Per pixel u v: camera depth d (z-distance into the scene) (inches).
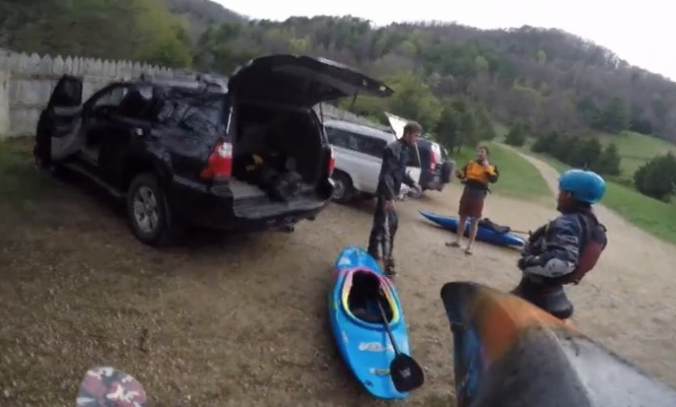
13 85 382.9
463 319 107.4
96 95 289.9
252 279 248.5
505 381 81.4
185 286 228.5
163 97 257.4
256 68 234.4
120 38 986.1
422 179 556.7
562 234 138.7
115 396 92.9
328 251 304.8
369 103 1227.9
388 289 236.5
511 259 387.5
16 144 370.0
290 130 277.4
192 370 182.5
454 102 1600.6
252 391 180.5
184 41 1478.8
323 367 201.0
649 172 1397.6
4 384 155.7
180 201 238.1
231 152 234.8
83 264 226.8
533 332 86.9
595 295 346.3
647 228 737.6
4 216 252.2
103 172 277.9
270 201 261.1
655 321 316.8
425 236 406.3
